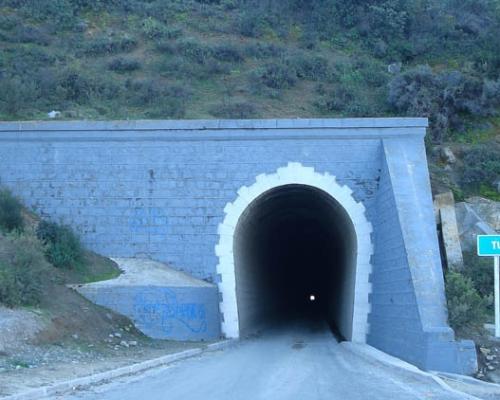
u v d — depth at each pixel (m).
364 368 18.89
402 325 22.17
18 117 39.06
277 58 51.09
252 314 32.50
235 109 42.34
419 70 42.75
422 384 15.92
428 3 56.88
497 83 39.19
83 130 26.95
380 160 26.41
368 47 53.91
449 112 38.44
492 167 32.91
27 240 21.70
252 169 26.52
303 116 42.66
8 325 18.45
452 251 26.62
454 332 20.58
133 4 58.97
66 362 17.38
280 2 59.72
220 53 51.12
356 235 26.36
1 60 47.88
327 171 26.48
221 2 60.75
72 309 21.94
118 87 45.38
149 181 26.70
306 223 39.62
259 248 35.75
